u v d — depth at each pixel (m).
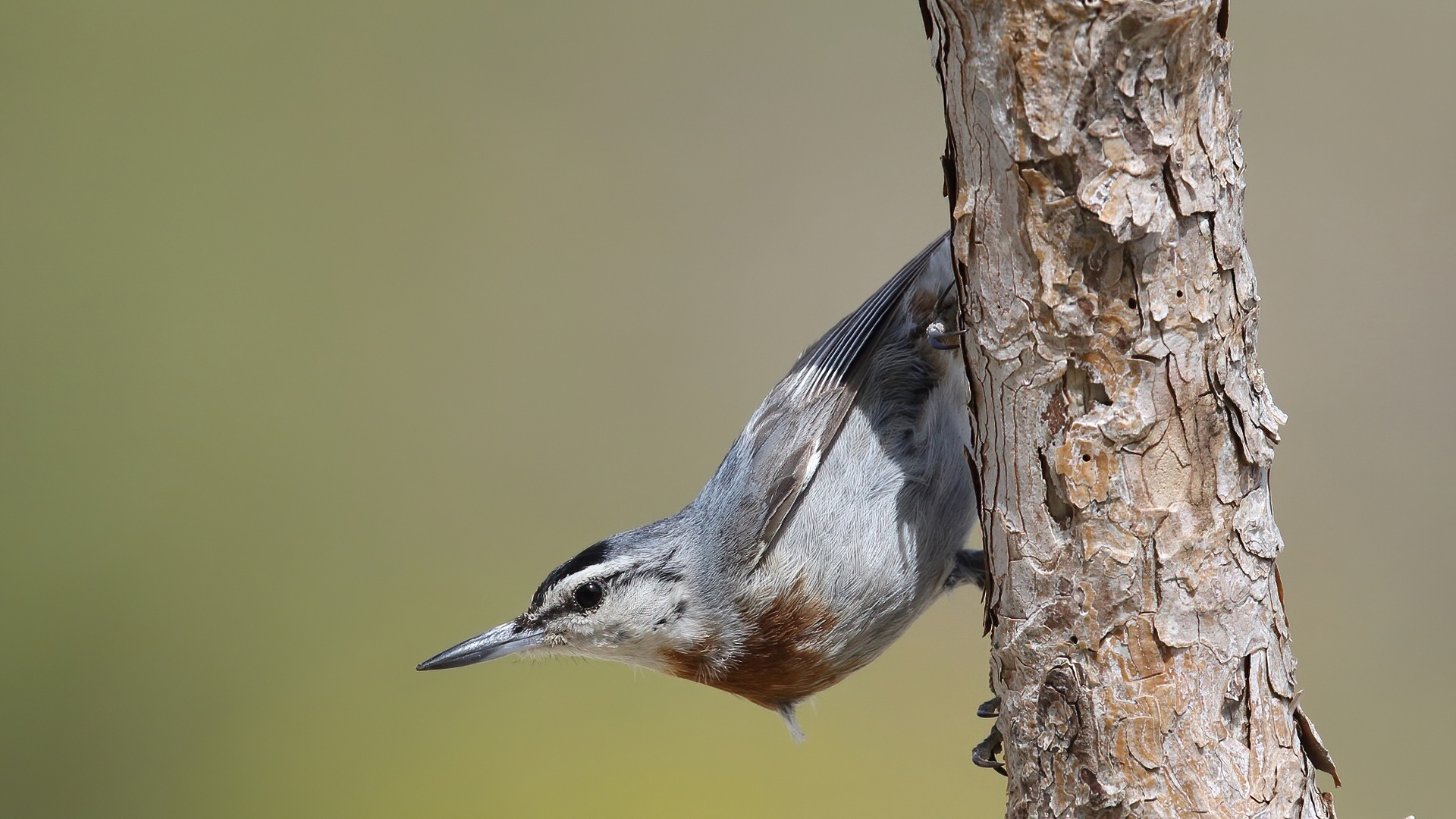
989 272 3.14
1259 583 3.14
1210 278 3.14
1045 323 3.14
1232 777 3.14
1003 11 3.13
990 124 3.14
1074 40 3.13
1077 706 3.14
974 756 3.18
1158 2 3.13
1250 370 3.14
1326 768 3.15
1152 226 3.14
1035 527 3.14
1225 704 3.14
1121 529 3.14
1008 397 3.14
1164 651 3.14
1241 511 3.14
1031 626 3.15
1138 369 3.14
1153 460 3.14
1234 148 3.14
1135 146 3.13
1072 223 3.14
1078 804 3.14
